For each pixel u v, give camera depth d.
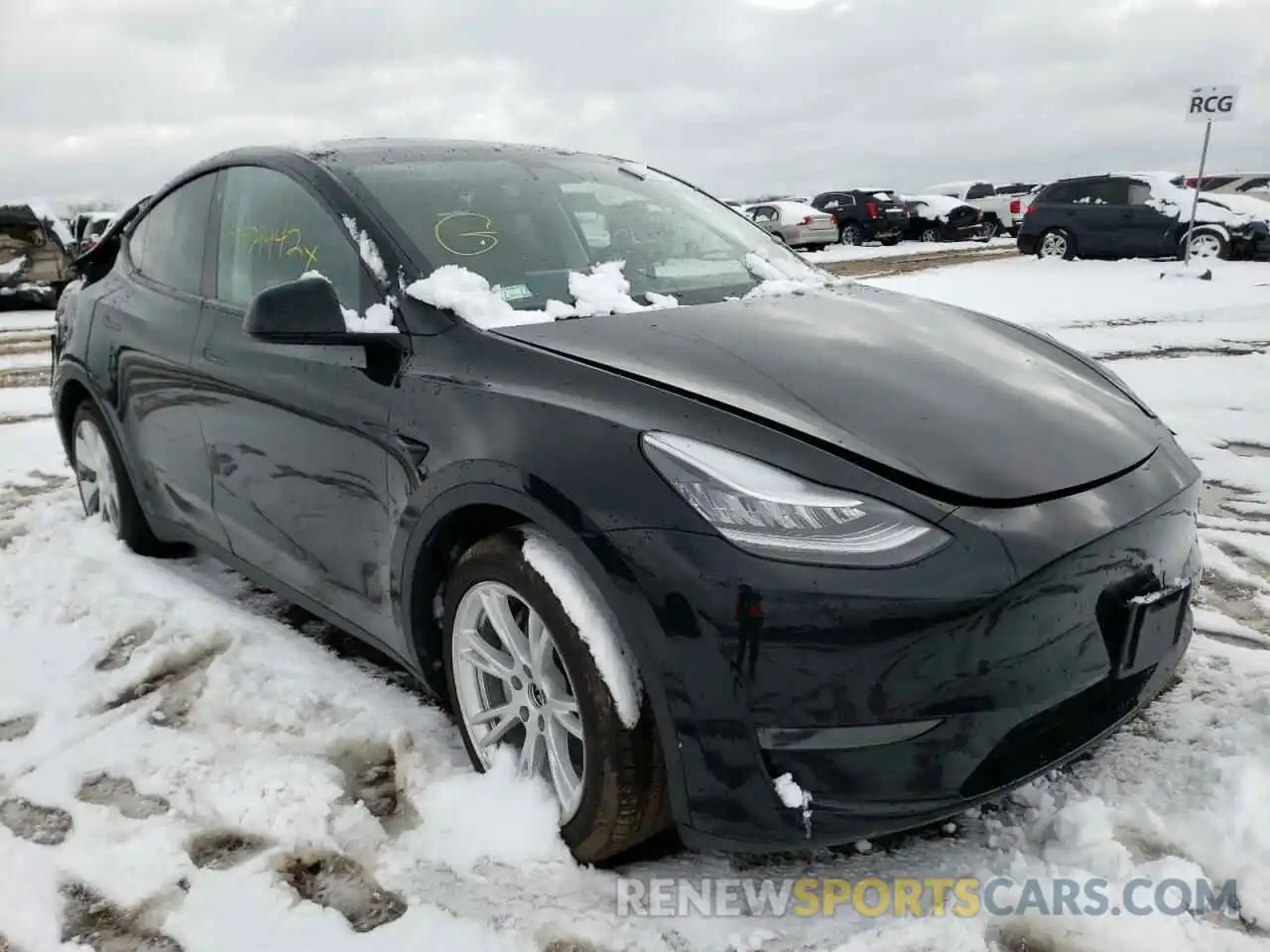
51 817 2.40
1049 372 2.57
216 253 3.33
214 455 3.20
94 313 3.93
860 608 1.79
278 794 2.43
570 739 2.25
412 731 2.67
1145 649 2.09
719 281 3.02
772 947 1.95
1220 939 1.90
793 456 1.95
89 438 4.15
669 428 2.02
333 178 2.91
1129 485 2.13
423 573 2.43
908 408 2.15
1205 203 15.47
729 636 1.83
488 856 2.19
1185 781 2.36
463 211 2.88
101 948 2.00
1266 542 3.88
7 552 4.08
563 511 2.00
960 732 1.86
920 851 2.20
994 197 27.77
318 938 2.00
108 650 3.22
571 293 2.69
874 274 15.46
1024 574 1.86
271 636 3.28
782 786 1.85
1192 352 7.84
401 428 2.41
